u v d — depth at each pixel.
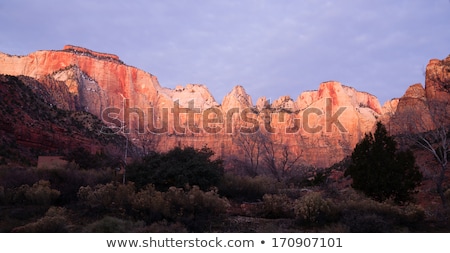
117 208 16.70
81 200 18.30
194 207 16.33
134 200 16.27
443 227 15.46
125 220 15.06
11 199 19.00
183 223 15.25
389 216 15.64
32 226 14.16
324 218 15.88
